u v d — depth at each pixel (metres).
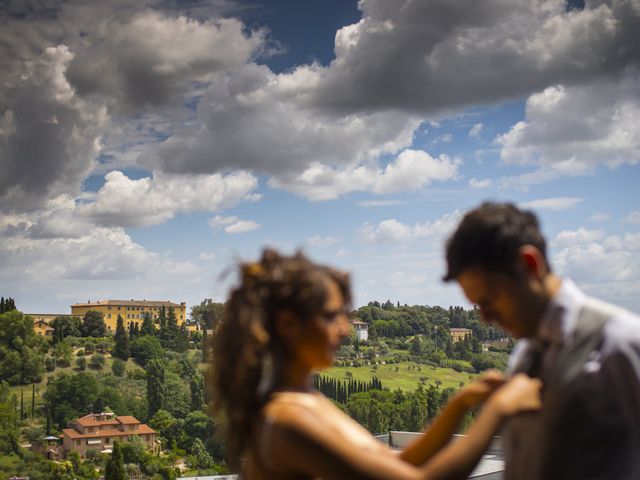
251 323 1.23
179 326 190.88
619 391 1.20
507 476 1.42
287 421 1.16
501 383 1.36
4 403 121.56
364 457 1.12
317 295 1.23
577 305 1.28
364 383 146.62
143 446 116.44
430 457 1.37
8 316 153.62
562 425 1.23
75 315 188.62
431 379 168.38
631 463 1.20
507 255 1.30
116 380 150.75
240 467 1.27
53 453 116.62
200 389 137.38
